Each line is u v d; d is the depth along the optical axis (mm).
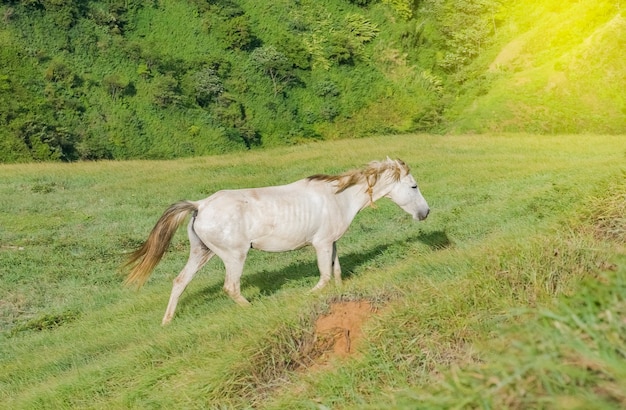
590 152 25797
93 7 63156
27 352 11492
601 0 63531
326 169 26984
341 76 68938
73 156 53812
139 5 65250
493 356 4523
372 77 69688
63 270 16875
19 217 21781
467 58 70312
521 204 15133
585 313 4242
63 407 7938
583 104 52625
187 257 17156
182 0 67562
